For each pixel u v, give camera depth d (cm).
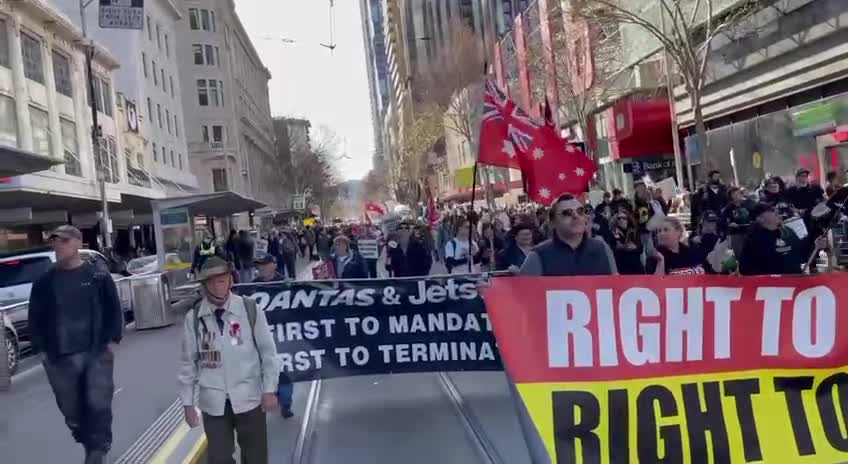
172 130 5434
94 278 618
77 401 612
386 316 785
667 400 463
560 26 3447
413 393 823
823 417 475
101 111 3622
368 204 3322
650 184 2294
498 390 810
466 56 5209
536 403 457
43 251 1554
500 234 1570
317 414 759
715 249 828
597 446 454
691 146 3055
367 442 661
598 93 3522
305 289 780
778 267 709
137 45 4575
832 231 1115
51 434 773
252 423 491
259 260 824
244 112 8869
